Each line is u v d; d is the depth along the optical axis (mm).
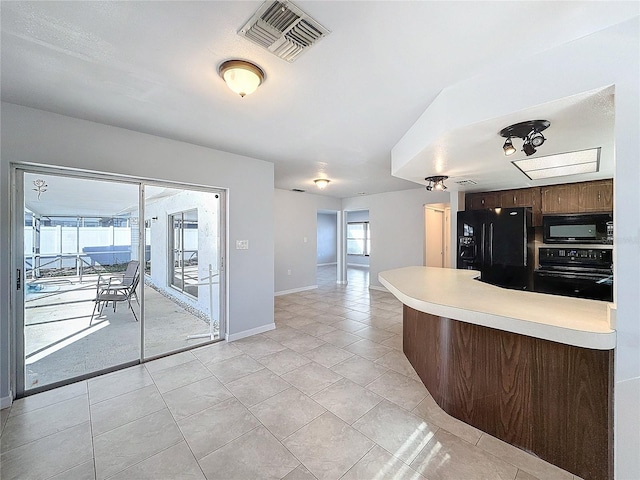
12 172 2252
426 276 3127
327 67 1671
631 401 1240
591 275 3438
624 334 1257
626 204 1231
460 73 1715
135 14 1271
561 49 1415
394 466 1600
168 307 3783
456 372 2027
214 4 1215
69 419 2010
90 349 2918
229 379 2576
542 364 1661
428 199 5961
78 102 2139
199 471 1567
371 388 2428
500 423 1811
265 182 3832
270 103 2145
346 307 5234
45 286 2594
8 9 1233
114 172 2611
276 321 4352
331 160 3799
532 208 3939
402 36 1396
